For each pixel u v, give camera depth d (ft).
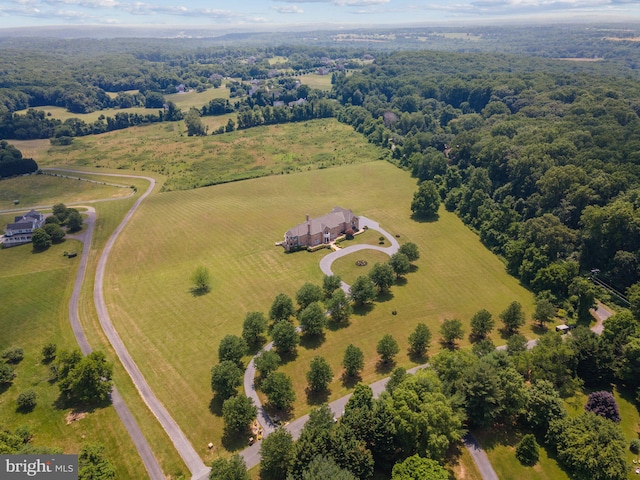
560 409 278.87
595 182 509.35
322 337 381.19
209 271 484.33
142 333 385.50
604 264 464.65
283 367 344.90
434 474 221.05
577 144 632.38
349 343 372.79
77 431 286.25
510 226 531.09
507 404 284.41
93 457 245.65
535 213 551.59
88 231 582.35
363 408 268.62
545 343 335.67
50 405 308.60
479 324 371.35
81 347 368.27
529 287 459.73
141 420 296.10
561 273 430.20
